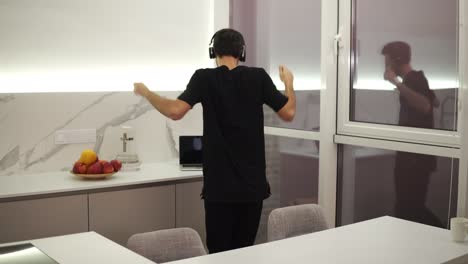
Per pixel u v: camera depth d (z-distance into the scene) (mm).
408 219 3316
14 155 3596
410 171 3291
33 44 3674
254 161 2875
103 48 3959
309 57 3885
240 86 2865
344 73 3662
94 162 3467
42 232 3148
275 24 4160
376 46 3459
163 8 4223
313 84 3869
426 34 3139
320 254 2193
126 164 3797
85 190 3256
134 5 4078
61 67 3791
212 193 2836
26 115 3615
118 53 4031
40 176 3570
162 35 4230
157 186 3531
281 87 4145
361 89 3588
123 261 2064
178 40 4316
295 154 4055
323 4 3666
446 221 3096
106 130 3928
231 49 2957
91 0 3885
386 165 3439
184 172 3756
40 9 3684
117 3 4000
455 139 2994
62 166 3770
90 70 3914
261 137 2914
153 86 4211
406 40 3260
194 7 4383
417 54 3197
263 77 2926
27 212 3096
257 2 4301
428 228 2586
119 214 3396
